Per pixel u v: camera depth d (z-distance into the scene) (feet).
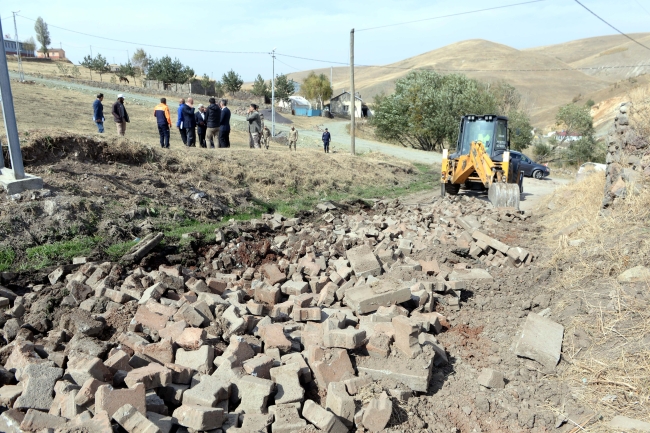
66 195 30.25
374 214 44.83
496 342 17.95
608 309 17.57
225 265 26.78
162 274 20.85
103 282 20.33
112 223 29.89
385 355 15.06
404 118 141.49
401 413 13.19
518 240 31.81
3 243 24.95
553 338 16.66
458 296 21.15
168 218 33.76
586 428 13.01
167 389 12.98
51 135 35.47
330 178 57.72
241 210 40.86
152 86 205.46
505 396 14.55
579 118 155.43
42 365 12.62
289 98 246.47
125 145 39.81
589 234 25.76
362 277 22.82
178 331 15.84
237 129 120.06
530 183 74.38
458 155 55.52
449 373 15.87
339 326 16.14
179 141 67.82
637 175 27.78
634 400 13.57
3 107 27.84
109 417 11.00
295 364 14.03
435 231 33.12
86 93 132.26
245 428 11.82
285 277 24.22
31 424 10.82
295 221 36.24
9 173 29.63
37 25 286.87
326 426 11.93
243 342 14.62
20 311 18.65
